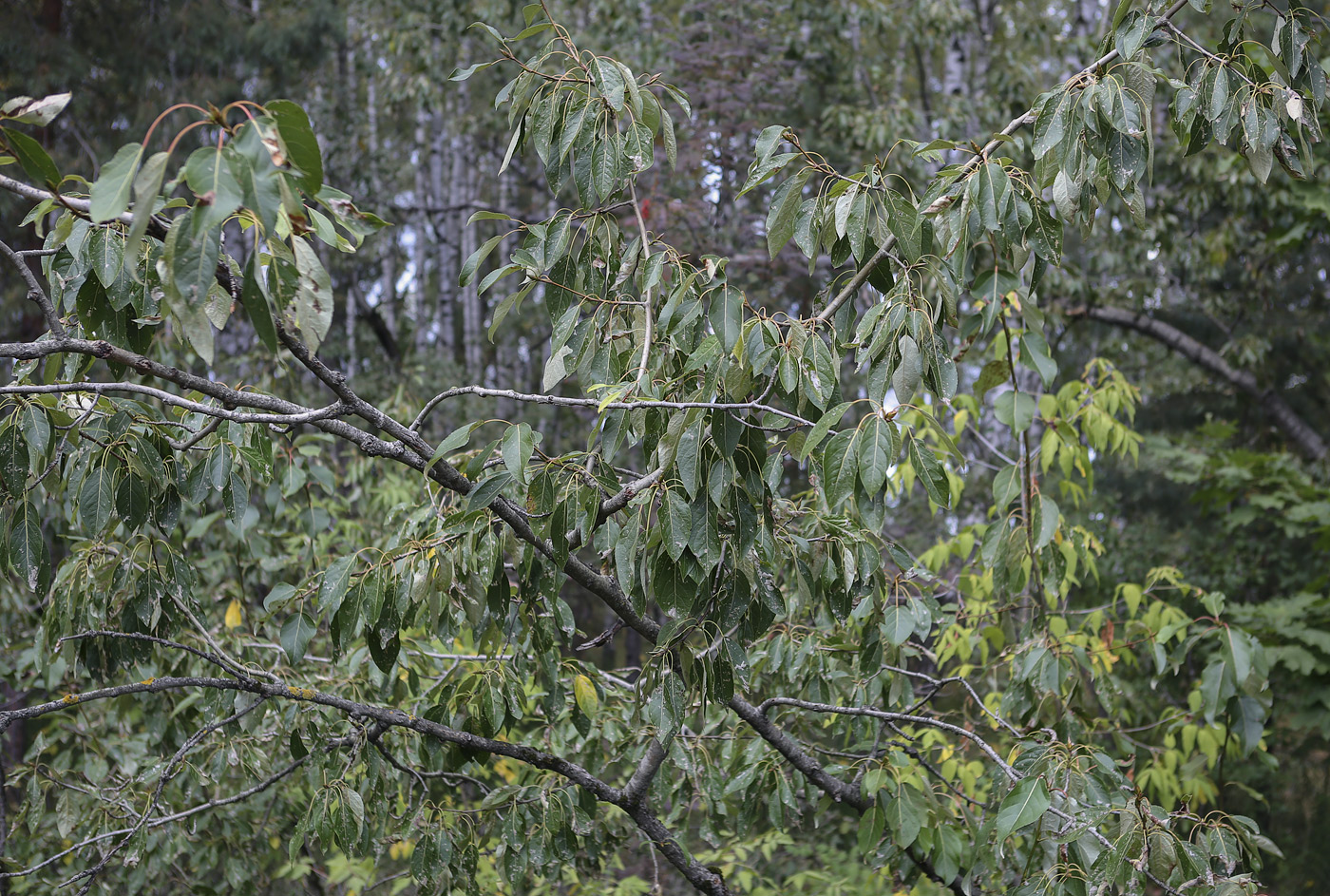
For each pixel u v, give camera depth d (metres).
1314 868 6.48
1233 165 7.95
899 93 9.79
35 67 9.22
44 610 2.51
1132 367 10.89
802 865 4.14
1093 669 3.06
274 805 3.32
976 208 1.87
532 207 12.55
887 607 2.48
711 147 7.54
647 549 1.85
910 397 1.76
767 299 7.19
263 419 1.63
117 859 2.77
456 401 9.81
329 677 2.94
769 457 1.91
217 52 10.48
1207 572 9.03
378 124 12.10
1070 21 11.74
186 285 1.17
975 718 3.69
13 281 9.26
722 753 2.95
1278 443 10.87
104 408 1.92
